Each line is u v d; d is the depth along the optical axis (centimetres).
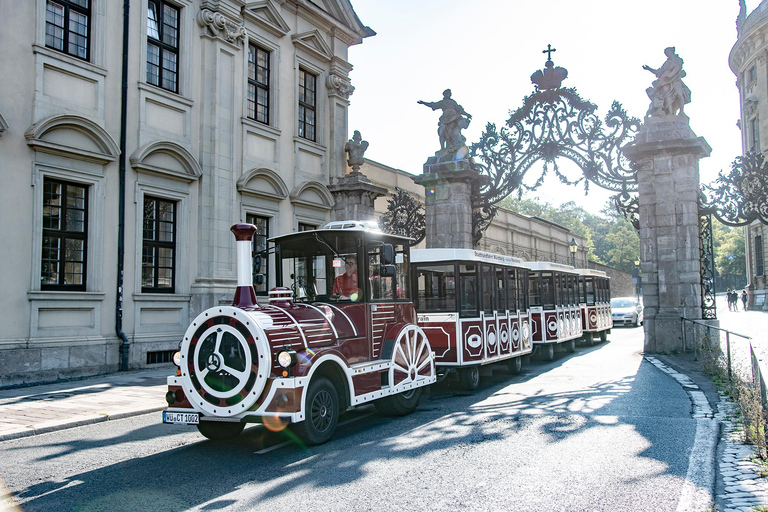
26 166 1246
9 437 780
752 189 1805
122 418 927
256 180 1800
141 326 1470
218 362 691
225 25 1711
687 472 574
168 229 1571
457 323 1187
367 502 512
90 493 556
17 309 1220
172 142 1540
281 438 781
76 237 1350
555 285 1852
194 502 525
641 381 1221
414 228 2105
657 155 1798
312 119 2100
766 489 511
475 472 596
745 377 1025
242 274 740
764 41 4150
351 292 863
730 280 9512
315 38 2077
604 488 533
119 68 1453
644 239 1806
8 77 1230
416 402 966
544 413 910
